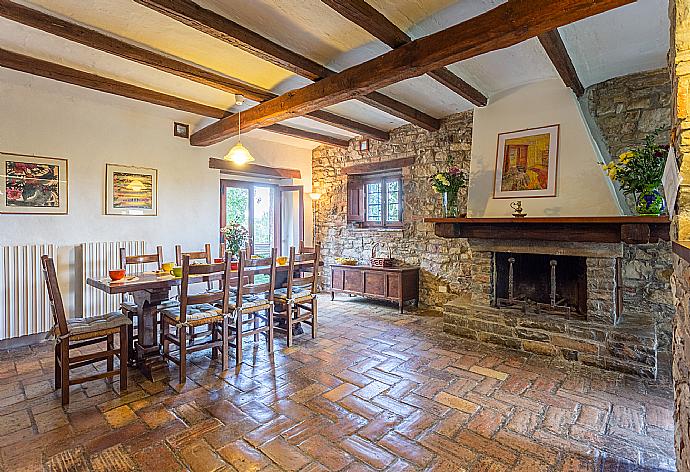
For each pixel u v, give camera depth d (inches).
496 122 171.0
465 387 116.3
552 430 92.2
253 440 88.3
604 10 89.0
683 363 60.0
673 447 84.7
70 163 172.6
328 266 278.4
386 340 162.4
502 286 175.8
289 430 92.5
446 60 114.1
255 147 254.2
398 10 114.2
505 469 78.0
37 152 163.2
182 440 88.2
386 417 98.6
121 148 189.3
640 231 123.4
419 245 226.7
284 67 137.1
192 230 218.4
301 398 108.8
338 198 273.3
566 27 121.7
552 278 152.5
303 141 269.9
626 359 126.7
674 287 70.7
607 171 142.3
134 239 194.1
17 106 157.8
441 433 91.2
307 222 285.7
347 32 127.4
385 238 243.6
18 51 134.9
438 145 217.2
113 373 111.9
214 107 195.0
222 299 127.9
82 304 174.9
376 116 215.3
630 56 142.7
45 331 162.2
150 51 135.6
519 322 150.1
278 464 79.7
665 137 151.9
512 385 117.7
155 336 133.3
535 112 160.9
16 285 154.7
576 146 149.9
